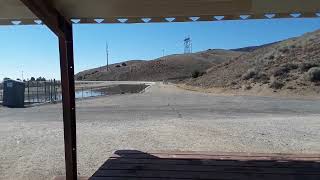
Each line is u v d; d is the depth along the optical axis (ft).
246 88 157.17
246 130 43.62
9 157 31.12
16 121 56.95
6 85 88.84
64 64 19.44
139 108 78.28
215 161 21.79
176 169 20.17
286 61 176.24
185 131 42.63
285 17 23.41
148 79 561.02
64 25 19.56
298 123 50.80
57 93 126.31
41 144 36.40
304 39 212.43
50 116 63.87
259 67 181.06
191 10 22.04
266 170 19.74
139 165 21.07
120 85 302.86
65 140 19.75
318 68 146.00
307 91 134.92
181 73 563.07
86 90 210.59
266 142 36.01
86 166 27.45
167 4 20.75
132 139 37.86
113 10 21.52
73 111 19.79
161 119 56.59
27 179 25.08
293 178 18.33
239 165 20.80
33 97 121.80
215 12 22.52
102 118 58.95
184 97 122.93
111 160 22.26
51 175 25.81
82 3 19.45
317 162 21.42
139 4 20.63
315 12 23.11
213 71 259.19
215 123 50.14
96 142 36.55
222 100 106.52
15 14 22.04
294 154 23.77
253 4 20.93
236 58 266.36
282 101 101.55
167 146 34.04
